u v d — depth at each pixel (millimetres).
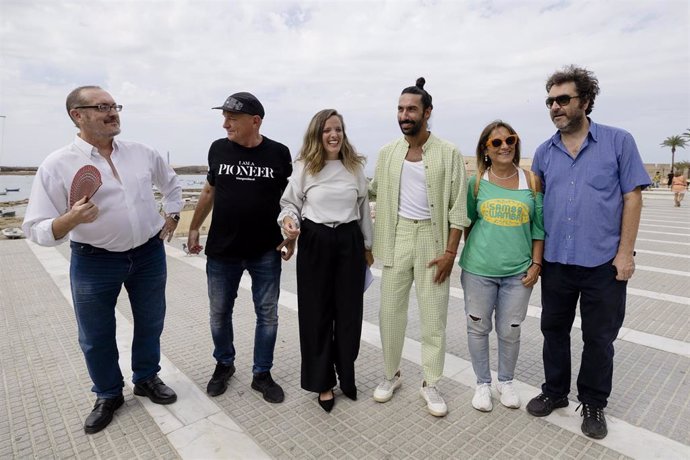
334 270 2725
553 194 2535
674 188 17297
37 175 2287
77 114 2303
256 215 2818
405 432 2518
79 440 2447
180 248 8578
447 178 2654
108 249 2502
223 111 2711
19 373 3279
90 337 2543
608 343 2443
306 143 2695
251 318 4570
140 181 2600
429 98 2650
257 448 2375
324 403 2742
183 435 2494
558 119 2428
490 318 2779
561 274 2535
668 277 6160
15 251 8219
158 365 2930
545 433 2492
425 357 2812
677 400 2840
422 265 2754
